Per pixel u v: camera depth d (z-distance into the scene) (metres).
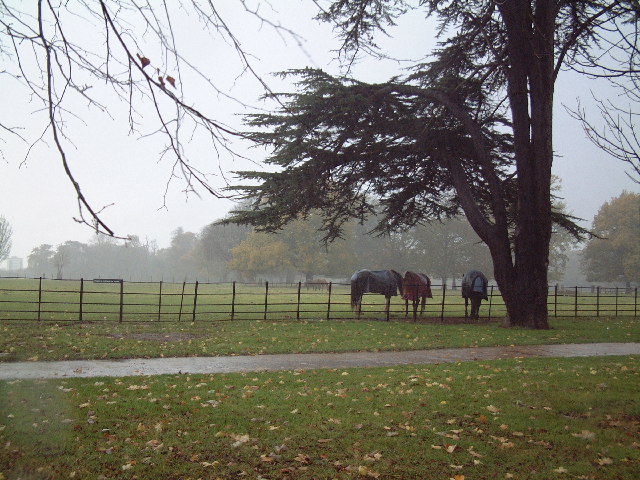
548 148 19.47
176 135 3.18
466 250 73.88
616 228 73.31
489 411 7.58
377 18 10.62
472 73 20.25
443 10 16.88
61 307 23.59
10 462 5.34
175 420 6.88
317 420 7.04
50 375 9.38
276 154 18.06
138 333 15.42
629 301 41.66
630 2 7.05
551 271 74.00
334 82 18.92
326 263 69.75
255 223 19.94
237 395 8.27
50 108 3.05
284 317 21.58
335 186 20.91
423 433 6.62
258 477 5.26
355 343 14.47
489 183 20.81
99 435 6.23
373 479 5.31
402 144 20.83
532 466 5.66
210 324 18.12
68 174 2.91
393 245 78.94
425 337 15.98
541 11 16.83
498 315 26.16
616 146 6.66
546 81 18.97
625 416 7.42
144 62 3.13
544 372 10.49
